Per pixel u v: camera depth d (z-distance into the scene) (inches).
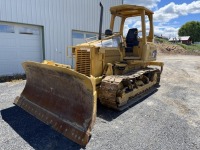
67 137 135.7
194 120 172.6
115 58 217.6
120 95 185.5
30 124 155.7
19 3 360.5
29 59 394.3
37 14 391.2
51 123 152.5
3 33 350.0
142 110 193.9
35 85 188.5
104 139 136.2
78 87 143.5
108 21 567.8
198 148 127.9
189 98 240.8
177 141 135.7
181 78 374.9
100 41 201.2
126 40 250.7
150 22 267.9
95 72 192.2
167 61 686.5
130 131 148.8
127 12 249.9
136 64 250.7
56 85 162.1
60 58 445.4
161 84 318.3
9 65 364.2
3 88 268.5
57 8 426.0
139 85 231.6
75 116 143.3
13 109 186.7
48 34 416.2
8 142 129.5
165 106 207.9
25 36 382.9
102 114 181.8
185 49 1327.5
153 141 135.0
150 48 257.3
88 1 494.3
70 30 460.4
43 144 128.2
